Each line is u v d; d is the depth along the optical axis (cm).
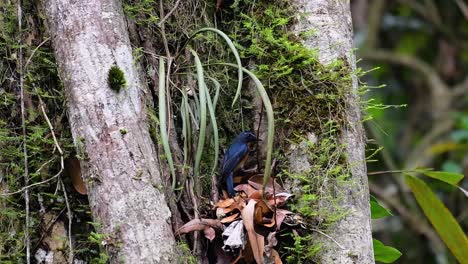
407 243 306
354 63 156
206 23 160
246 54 158
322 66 151
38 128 142
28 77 144
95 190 128
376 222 307
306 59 151
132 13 149
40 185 141
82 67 133
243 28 161
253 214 136
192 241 137
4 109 143
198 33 154
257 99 155
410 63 350
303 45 153
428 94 362
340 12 156
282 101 151
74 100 132
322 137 147
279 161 149
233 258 139
